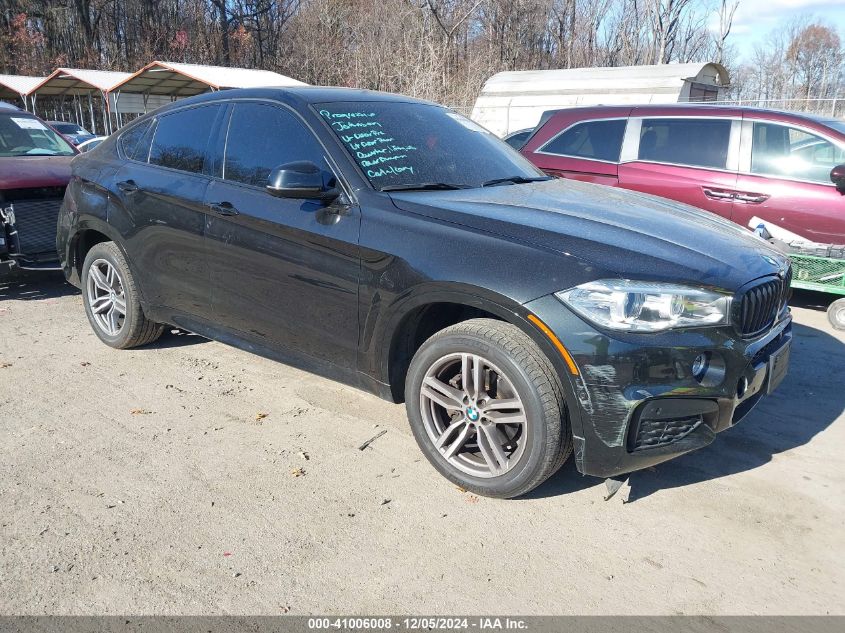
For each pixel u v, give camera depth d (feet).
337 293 10.94
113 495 9.96
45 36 134.00
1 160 20.43
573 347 8.77
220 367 14.96
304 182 10.47
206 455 11.16
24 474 10.49
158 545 8.86
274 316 12.05
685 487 10.53
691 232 10.43
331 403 13.21
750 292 9.38
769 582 8.43
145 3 138.41
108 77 90.63
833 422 12.85
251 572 8.40
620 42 127.44
